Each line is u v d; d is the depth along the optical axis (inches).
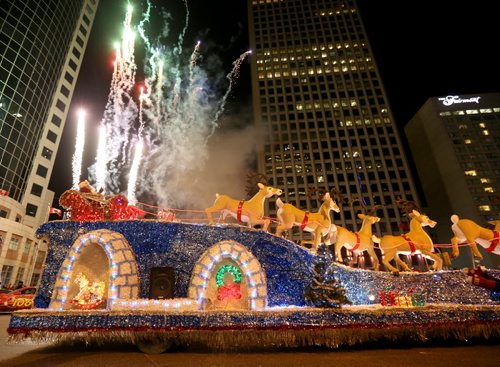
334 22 2915.8
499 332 233.0
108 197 284.0
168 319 213.6
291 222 296.4
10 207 1262.3
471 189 2349.9
